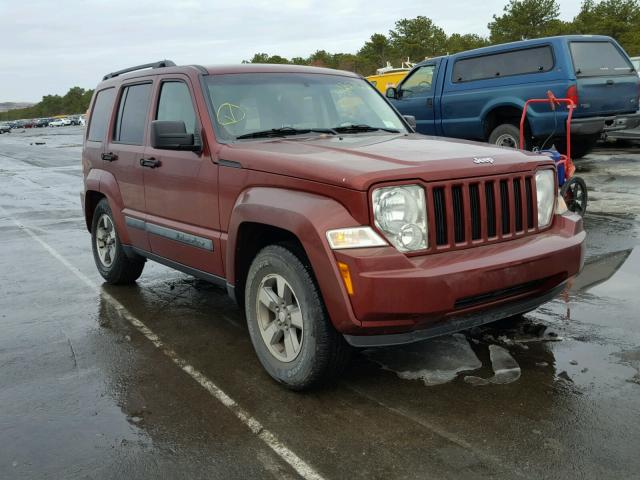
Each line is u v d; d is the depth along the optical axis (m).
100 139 6.02
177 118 4.79
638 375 3.66
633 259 6.06
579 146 11.36
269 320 3.84
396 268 3.17
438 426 3.21
